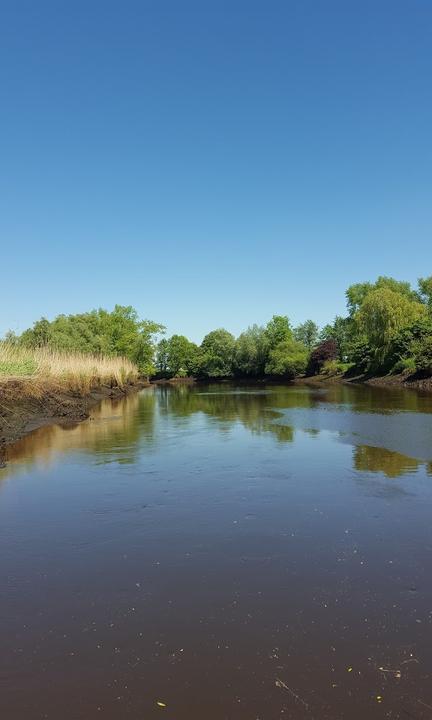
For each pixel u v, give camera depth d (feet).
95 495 34.12
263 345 315.99
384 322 191.31
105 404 110.83
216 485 36.19
